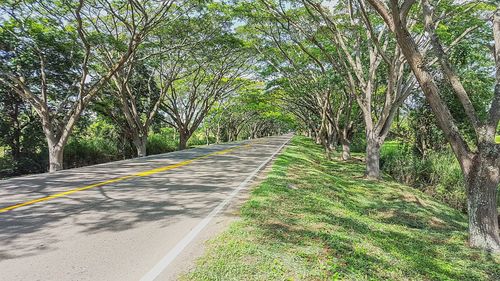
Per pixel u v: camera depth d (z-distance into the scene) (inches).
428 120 804.6
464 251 238.5
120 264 154.9
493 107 248.2
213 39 895.1
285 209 256.8
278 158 638.5
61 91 880.3
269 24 711.1
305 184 389.7
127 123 1148.5
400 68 524.7
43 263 156.2
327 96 838.5
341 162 815.1
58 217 233.5
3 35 716.7
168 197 300.2
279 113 2171.5
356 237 216.4
